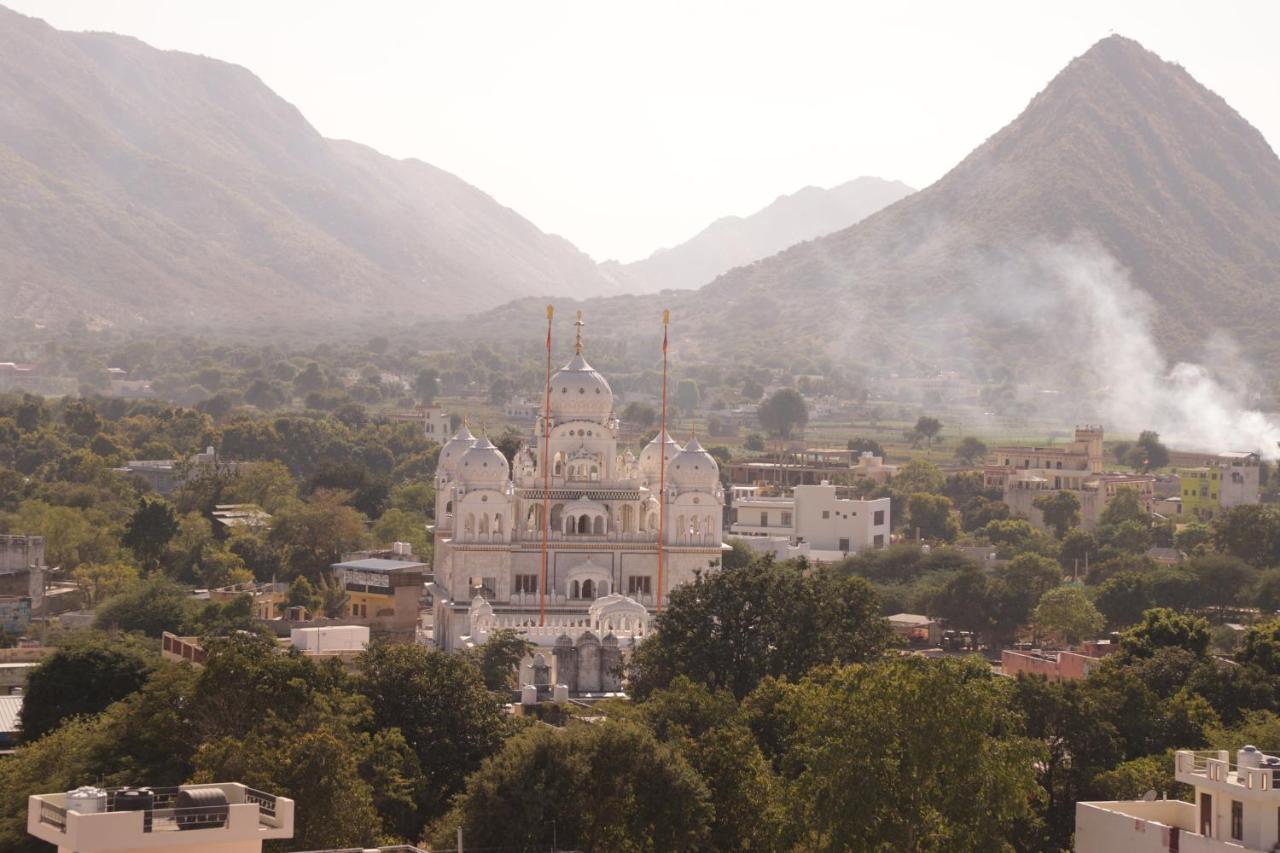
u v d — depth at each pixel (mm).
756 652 136000
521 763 99750
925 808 94250
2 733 134750
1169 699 134250
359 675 120438
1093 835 92500
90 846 68188
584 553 188000
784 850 97938
